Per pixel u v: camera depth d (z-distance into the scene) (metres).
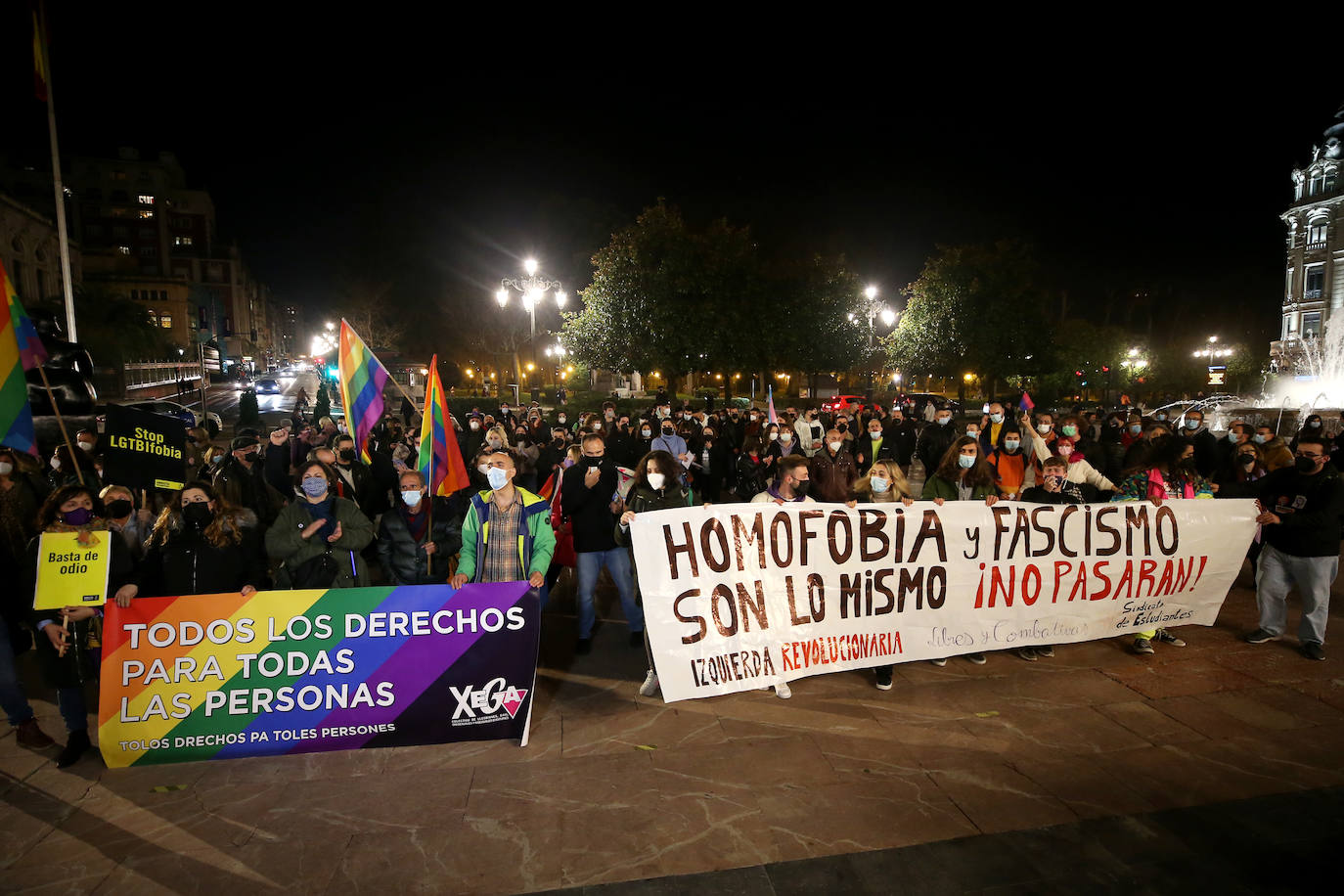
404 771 3.97
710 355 24.84
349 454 7.53
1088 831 3.41
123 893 3.04
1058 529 5.47
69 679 4.02
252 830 3.45
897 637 5.16
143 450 5.48
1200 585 5.82
